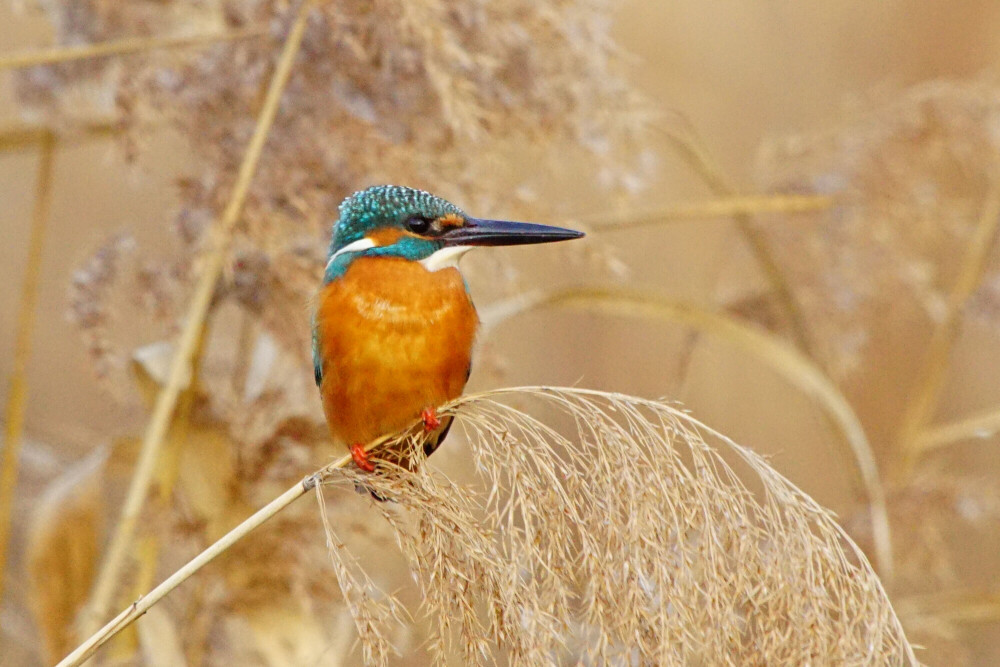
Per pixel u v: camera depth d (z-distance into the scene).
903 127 12.78
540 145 9.72
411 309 8.18
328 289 8.43
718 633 6.04
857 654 5.97
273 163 9.16
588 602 6.05
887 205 12.72
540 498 6.24
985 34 18.28
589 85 9.94
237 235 8.91
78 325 9.23
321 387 8.55
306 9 9.03
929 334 16.45
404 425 8.34
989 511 11.84
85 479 10.21
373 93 9.43
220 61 9.48
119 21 10.45
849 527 11.54
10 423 9.96
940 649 11.29
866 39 18.67
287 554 9.53
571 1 9.77
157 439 8.49
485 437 6.46
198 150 9.38
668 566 6.06
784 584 6.03
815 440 15.73
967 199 13.62
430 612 6.27
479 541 6.32
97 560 10.18
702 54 18.56
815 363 12.52
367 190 8.59
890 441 16.09
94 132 10.54
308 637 9.86
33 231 10.29
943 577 12.41
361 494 7.64
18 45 16.12
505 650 6.05
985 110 12.65
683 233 17.31
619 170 10.47
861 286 13.04
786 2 18.70
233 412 9.88
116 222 16.42
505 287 10.79
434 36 8.90
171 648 9.38
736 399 16.20
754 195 13.16
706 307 11.42
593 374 17.14
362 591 6.30
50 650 10.05
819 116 17.72
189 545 9.83
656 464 6.23
